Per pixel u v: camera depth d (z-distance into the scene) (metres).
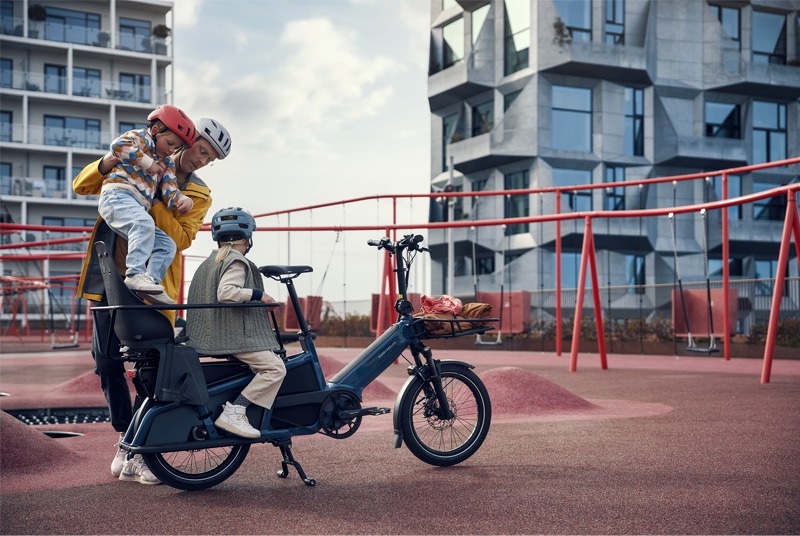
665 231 33.72
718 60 34.81
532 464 4.28
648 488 3.66
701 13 35.09
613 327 20.12
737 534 2.92
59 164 45.75
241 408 3.75
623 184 16.36
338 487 3.79
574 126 33.34
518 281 32.38
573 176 33.09
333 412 4.04
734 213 34.62
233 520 3.20
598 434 5.33
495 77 34.09
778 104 36.19
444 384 4.59
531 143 32.34
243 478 4.02
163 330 3.65
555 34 32.12
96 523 3.16
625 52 32.34
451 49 36.47
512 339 21.45
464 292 34.28
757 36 36.16
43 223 44.62
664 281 33.25
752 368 12.64
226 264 3.77
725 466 4.17
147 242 3.69
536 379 6.93
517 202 33.44
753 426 5.69
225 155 4.15
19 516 3.28
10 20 44.97
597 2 33.28
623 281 32.91
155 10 48.59
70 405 7.70
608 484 3.76
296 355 4.01
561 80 32.91
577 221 31.98
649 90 34.22
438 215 35.81
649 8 33.84
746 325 17.42
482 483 3.83
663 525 3.04
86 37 46.53
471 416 4.63
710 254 34.09
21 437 4.43
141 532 3.03
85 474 4.15
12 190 43.91
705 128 35.19
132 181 3.79
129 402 4.12
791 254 34.56
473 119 35.62
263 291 3.77
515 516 3.20
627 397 8.00
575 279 32.75
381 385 8.09
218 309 3.78
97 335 3.87
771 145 36.00
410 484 3.83
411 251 4.53
